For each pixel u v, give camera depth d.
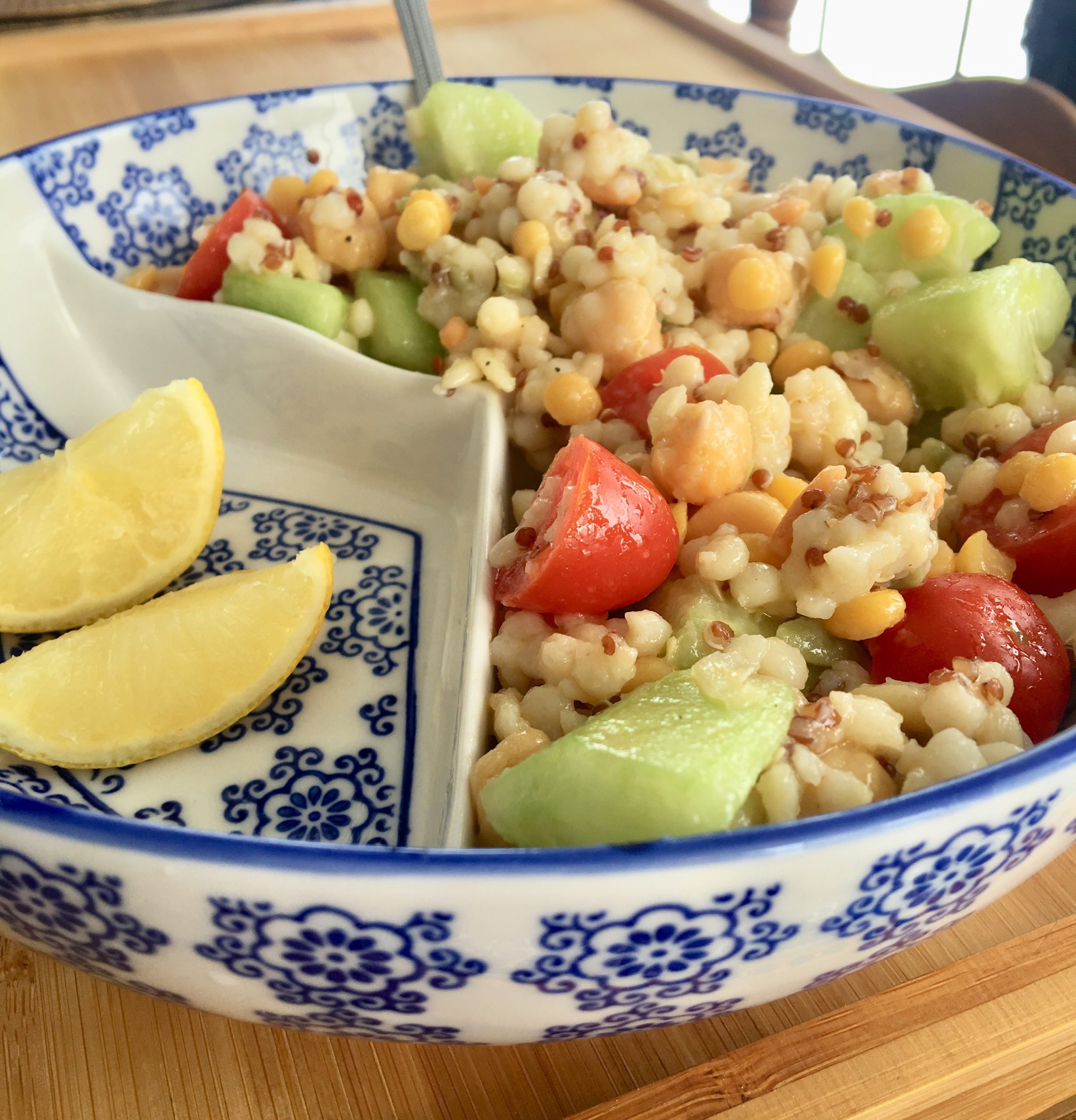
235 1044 0.11
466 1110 0.10
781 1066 0.10
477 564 0.14
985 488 0.14
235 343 0.17
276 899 0.08
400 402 0.17
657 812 0.09
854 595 0.12
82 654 0.13
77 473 0.15
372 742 0.13
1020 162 0.18
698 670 0.11
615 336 0.16
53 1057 0.11
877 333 0.16
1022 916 0.12
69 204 0.19
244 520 0.17
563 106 0.23
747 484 0.14
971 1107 0.11
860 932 0.09
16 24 0.32
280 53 0.31
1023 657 0.12
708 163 0.20
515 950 0.08
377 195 0.18
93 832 0.08
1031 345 0.15
